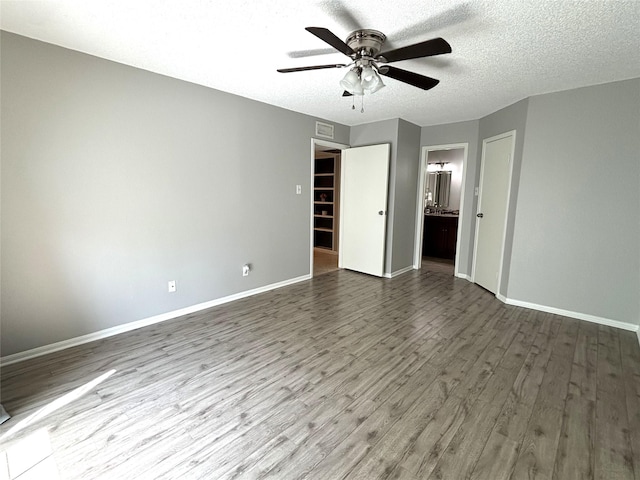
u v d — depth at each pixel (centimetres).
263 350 259
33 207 232
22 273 231
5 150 218
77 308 260
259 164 380
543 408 192
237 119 350
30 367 229
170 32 213
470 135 459
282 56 251
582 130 311
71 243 251
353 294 402
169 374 224
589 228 317
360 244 500
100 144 258
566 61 251
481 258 435
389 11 186
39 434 169
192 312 336
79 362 237
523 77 287
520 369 234
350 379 220
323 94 344
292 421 180
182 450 159
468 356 252
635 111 286
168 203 304
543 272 346
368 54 211
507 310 351
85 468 148
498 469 150
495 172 405
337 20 196
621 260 304
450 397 202
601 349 264
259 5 182
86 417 181
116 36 220
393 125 451
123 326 287
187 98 307
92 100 251
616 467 152
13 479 142
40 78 227
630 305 303
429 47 181
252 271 391
